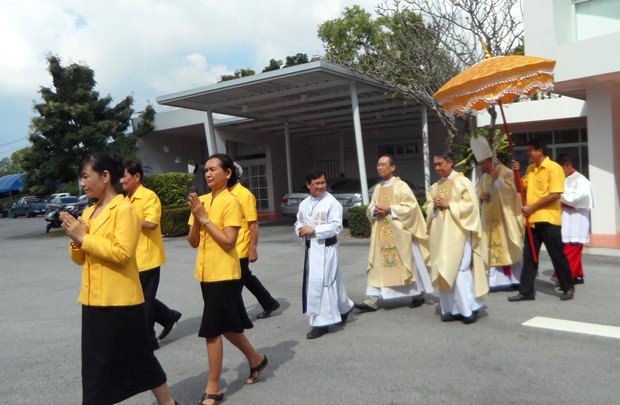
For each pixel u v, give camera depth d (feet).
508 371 13.89
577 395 12.31
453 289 18.20
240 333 13.17
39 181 61.87
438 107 41.78
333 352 16.05
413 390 13.01
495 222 22.66
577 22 32.89
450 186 18.38
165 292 25.84
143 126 67.67
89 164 10.97
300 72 38.99
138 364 10.89
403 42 42.04
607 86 32.32
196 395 13.56
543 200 20.21
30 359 16.81
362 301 22.53
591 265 26.94
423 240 20.62
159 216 16.94
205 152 79.15
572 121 51.26
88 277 10.71
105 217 10.79
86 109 60.64
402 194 19.93
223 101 49.11
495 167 22.40
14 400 13.62
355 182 55.47
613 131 32.63
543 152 20.53
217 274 12.60
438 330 17.72
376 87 44.50
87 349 10.56
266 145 72.08
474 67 20.35
